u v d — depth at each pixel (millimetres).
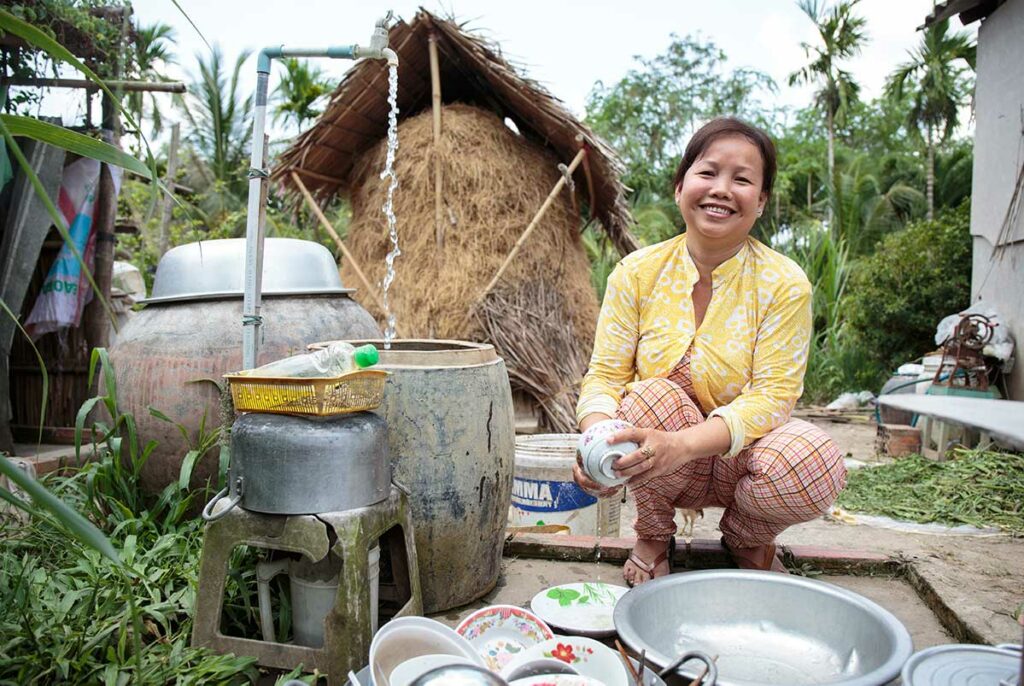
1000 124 5227
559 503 2490
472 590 1883
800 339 1732
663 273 1857
